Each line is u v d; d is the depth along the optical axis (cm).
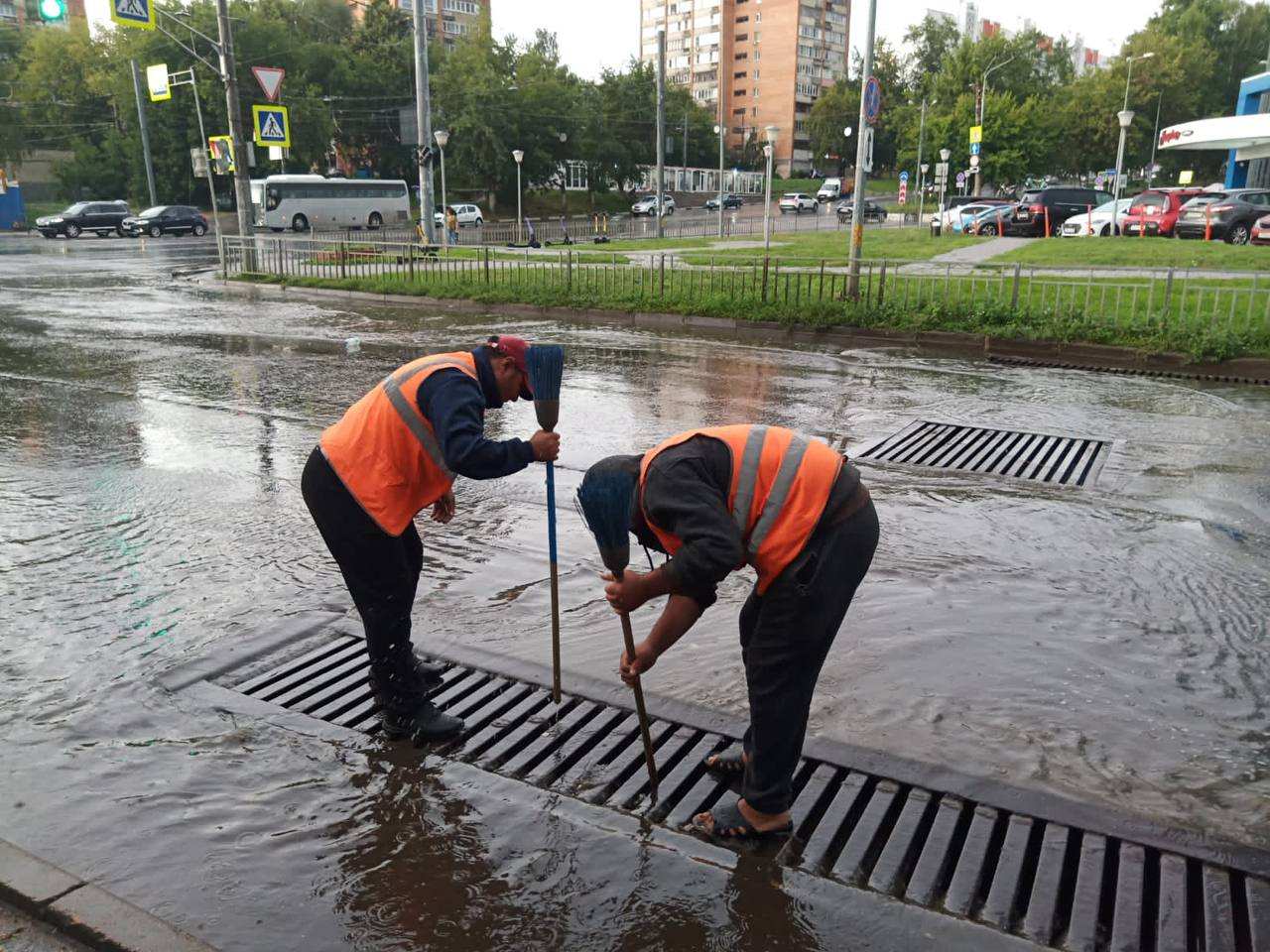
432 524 580
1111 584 480
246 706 363
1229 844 279
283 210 4869
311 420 847
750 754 282
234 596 467
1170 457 735
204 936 243
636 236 4450
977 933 244
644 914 251
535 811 297
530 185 7150
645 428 825
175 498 621
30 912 256
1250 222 2572
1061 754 326
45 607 451
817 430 818
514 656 402
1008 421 859
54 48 7056
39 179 7594
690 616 249
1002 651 405
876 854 278
